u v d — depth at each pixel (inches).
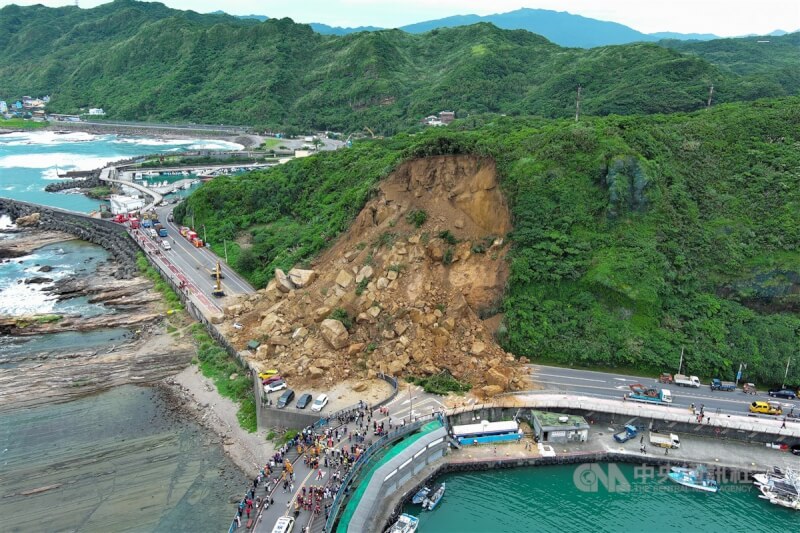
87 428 3250.5
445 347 3627.0
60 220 7436.0
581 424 3134.8
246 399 3462.1
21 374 3811.5
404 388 3398.1
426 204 4404.5
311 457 2797.7
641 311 3809.1
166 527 2561.5
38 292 5191.9
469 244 4136.3
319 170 6983.3
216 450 3083.2
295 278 4439.0
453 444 3085.6
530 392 3388.3
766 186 4446.4
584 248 4018.2
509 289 3944.4
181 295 4886.8
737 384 3548.2
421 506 2758.4
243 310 4421.8
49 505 2674.7
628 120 5275.6
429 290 3927.2
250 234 6299.2
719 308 3860.7
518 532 2637.8
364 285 4030.5
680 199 4343.0
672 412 3203.7
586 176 4296.3
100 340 4315.9
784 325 3720.5
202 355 3964.1
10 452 3031.5
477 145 4431.6
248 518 2454.5
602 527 2677.2
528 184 4249.5
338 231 5004.9
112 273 5669.3
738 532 2662.4
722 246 4111.7
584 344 3703.3
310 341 3757.4
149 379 3767.2
